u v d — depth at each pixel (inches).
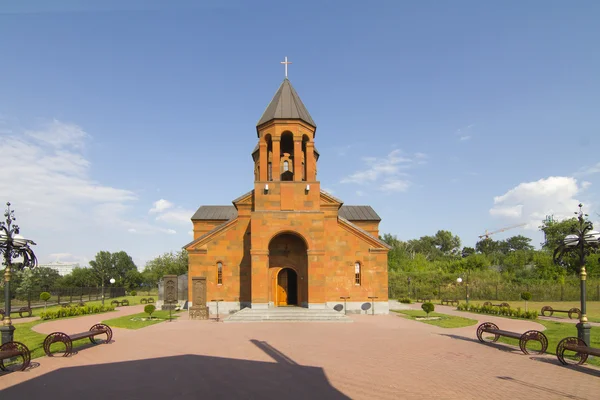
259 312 959.6
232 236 1127.6
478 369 454.0
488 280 2105.1
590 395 356.5
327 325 856.9
